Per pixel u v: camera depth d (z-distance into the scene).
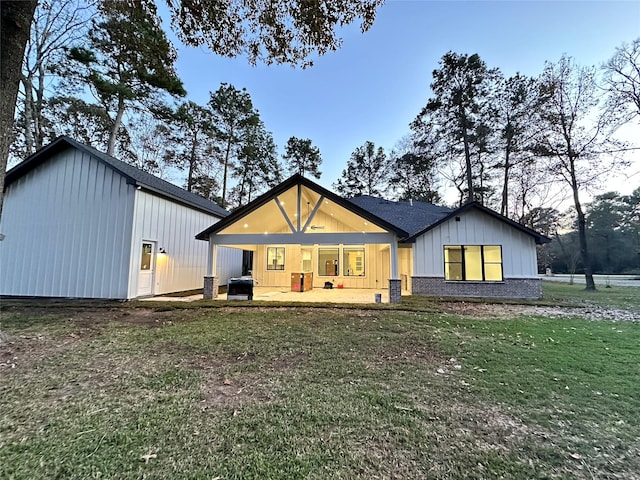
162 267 11.43
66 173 10.28
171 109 18.08
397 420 2.65
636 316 7.71
